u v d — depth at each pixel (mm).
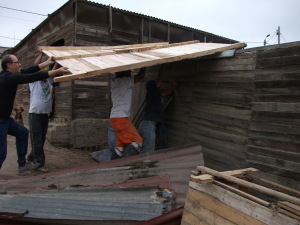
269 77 3893
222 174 2396
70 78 3176
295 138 3539
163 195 3266
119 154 4668
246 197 2145
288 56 3662
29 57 12352
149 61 3881
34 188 3896
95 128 7844
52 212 3396
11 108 4156
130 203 3191
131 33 8883
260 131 3973
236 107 4414
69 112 7781
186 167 3770
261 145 3947
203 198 2467
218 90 4781
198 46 5457
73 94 7684
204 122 5074
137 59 4121
